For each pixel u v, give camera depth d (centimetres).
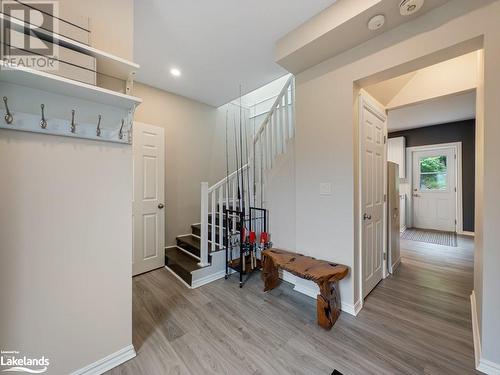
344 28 169
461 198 489
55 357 124
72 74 120
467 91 221
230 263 279
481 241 145
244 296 231
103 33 142
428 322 184
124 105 145
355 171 201
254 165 307
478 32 135
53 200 123
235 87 325
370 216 235
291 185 261
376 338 166
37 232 118
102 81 151
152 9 176
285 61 215
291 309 207
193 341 165
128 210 150
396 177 311
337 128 205
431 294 232
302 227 235
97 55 128
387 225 284
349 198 198
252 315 197
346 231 200
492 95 130
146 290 244
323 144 216
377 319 189
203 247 269
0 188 109
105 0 143
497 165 129
